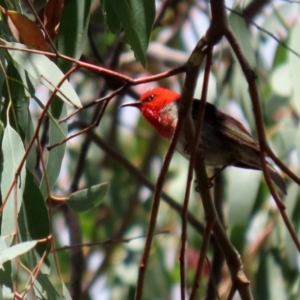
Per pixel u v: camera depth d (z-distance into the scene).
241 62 5.88
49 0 6.84
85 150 12.65
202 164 6.45
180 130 5.95
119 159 12.92
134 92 12.97
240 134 10.55
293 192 10.71
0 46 5.94
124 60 15.38
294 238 5.70
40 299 6.28
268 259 11.28
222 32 5.93
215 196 11.46
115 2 6.50
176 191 13.88
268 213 11.84
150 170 15.95
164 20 16.06
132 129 16.17
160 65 15.43
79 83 15.16
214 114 10.72
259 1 11.70
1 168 6.39
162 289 13.72
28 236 6.56
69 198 6.74
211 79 11.54
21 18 6.12
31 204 6.59
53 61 6.92
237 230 10.53
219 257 10.52
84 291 13.66
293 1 7.96
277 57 11.83
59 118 7.00
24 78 6.96
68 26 6.91
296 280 10.97
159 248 14.05
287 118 11.89
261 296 11.09
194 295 5.90
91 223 14.84
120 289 13.99
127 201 14.73
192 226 12.38
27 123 6.96
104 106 6.23
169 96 10.80
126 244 14.42
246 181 10.64
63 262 13.75
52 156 6.93
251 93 5.83
